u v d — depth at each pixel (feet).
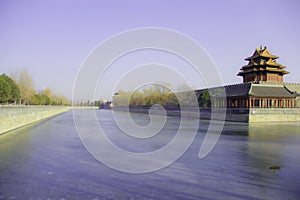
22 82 224.74
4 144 57.67
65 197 24.95
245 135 75.82
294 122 133.69
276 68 186.19
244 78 195.31
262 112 135.13
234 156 44.78
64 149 51.49
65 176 32.24
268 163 39.24
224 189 27.30
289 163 39.22
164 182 29.86
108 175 32.76
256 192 26.35
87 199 24.45
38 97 259.80
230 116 143.13
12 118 89.20
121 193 26.12
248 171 34.60
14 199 24.43
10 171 34.50
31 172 34.01
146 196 25.27
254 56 189.16
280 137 70.95
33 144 57.62
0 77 180.65
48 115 181.68
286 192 26.35
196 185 28.71
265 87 161.58
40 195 25.49
